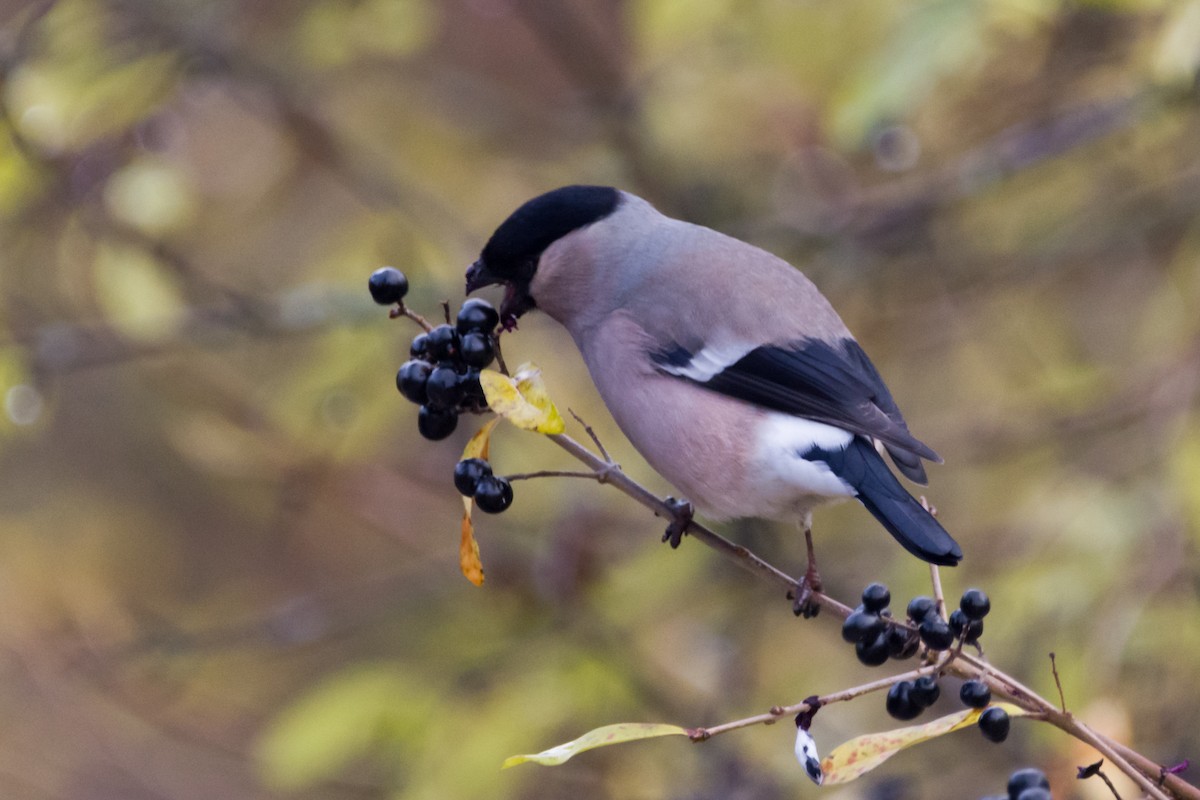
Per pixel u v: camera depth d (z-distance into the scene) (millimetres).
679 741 10898
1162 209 11922
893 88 9102
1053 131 11094
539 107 14508
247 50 12250
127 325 10938
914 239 12070
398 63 13102
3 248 11688
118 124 11086
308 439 12148
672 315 7637
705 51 12234
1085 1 9766
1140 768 5551
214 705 13078
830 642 11469
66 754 13047
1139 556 9641
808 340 7469
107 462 15164
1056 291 12703
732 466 7301
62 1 11078
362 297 11555
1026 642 9656
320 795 12250
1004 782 10492
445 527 12875
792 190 12930
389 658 11469
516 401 5848
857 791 8617
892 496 6832
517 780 9992
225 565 15312
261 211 13047
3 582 13898
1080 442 11523
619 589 11211
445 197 12766
